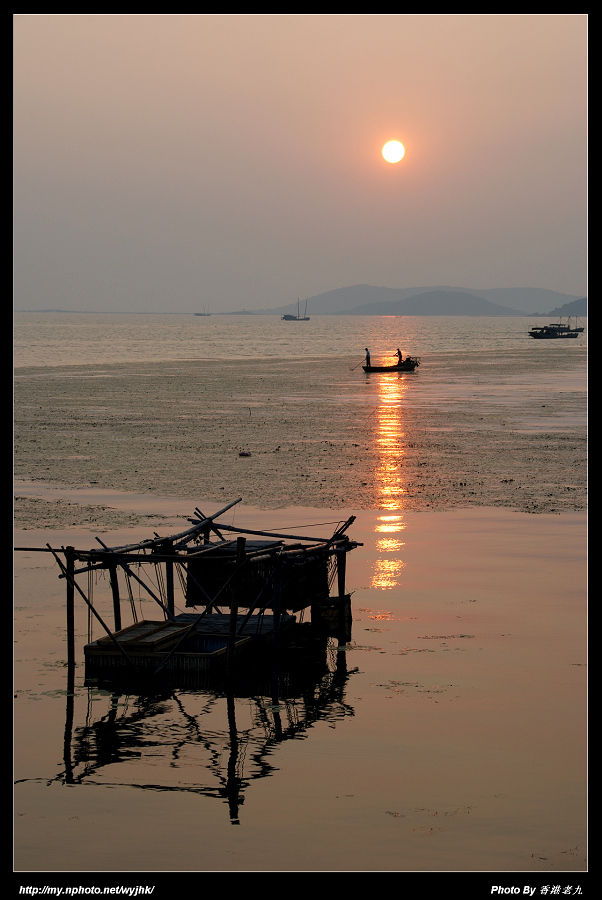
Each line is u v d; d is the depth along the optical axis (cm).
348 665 1706
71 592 1725
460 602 2062
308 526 2767
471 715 1466
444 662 1703
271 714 1516
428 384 8725
